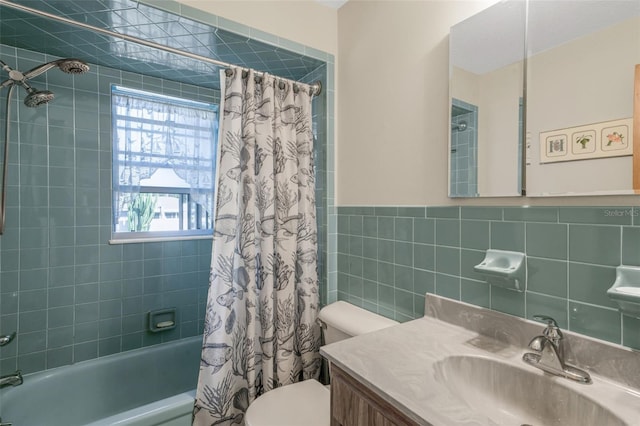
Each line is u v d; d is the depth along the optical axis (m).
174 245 2.14
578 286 0.83
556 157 0.87
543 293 0.91
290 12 1.61
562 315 0.87
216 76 2.00
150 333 2.05
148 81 1.99
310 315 1.68
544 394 0.80
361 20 1.59
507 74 0.98
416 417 0.64
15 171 1.65
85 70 1.45
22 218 1.67
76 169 1.80
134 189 1.98
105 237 1.90
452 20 1.15
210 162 2.22
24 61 1.65
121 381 1.88
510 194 0.97
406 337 1.03
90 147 1.84
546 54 0.89
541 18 0.90
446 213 1.17
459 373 0.90
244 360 1.51
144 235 2.07
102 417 1.79
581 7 0.83
